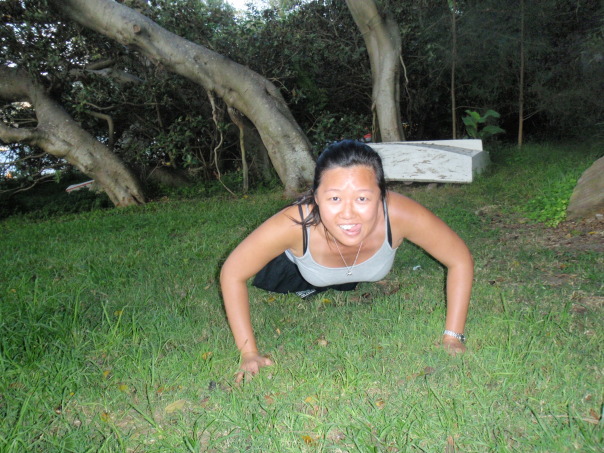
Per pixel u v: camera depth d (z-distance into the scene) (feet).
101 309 13.47
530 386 8.56
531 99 43.06
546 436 7.30
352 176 7.71
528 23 40.93
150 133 41.32
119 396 9.31
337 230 7.98
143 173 40.01
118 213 32.27
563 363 9.06
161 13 36.17
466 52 40.81
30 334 11.44
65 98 37.52
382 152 30.99
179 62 32.94
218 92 33.60
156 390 9.45
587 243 16.98
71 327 12.00
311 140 41.39
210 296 13.96
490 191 26.71
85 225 26.68
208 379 9.61
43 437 8.22
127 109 40.11
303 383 9.11
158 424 8.55
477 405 8.13
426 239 9.53
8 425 8.64
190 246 19.92
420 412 8.01
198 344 10.93
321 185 7.89
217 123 34.76
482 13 40.45
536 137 47.93
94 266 17.44
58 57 35.47
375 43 35.35
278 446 7.54
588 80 40.65
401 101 45.57
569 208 20.24
